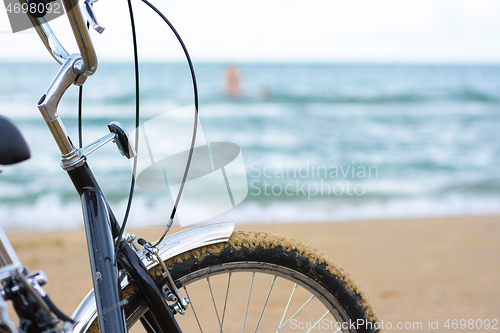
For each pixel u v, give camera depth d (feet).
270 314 10.09
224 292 11.62
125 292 3.77
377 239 20.03
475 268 15.12
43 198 28.35
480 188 36.63
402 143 56.65
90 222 3.47
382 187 36.37
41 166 35.24
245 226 23.61
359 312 4.36
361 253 17.39
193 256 4.04
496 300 11.75
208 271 4.11
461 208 30.53
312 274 4.27
